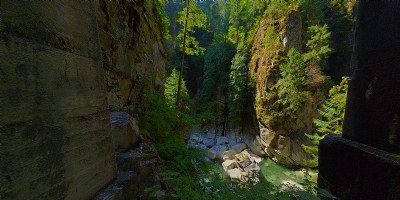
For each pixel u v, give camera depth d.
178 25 39.75
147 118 7.30
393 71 2.56
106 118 2.34
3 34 1.12
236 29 38.72
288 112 21.94
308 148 11.27
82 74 1.89
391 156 2.54
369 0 3.04
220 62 36.88
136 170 3.45
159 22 12.08
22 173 1.21
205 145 27.02
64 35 1.65
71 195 1.64
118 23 6.36
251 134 27.94
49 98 1.45
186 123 9.51
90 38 2.07
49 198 1.41
